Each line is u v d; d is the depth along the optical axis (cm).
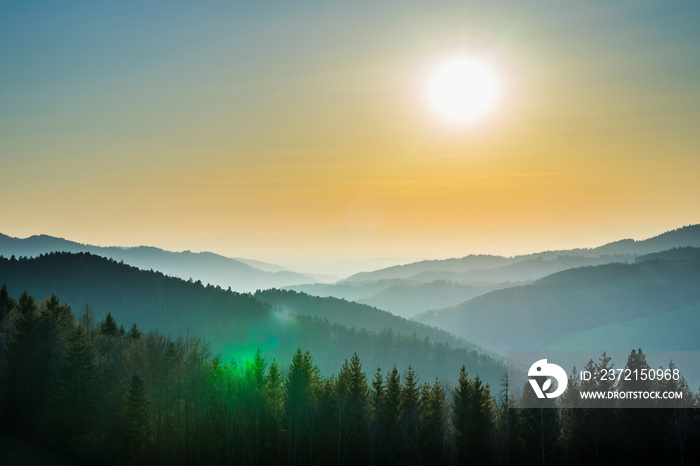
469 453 7056
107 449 6856
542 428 6738
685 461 6581
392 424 7262
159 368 7344
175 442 7012
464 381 7375
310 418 7306
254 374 7469
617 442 6800
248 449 7175
